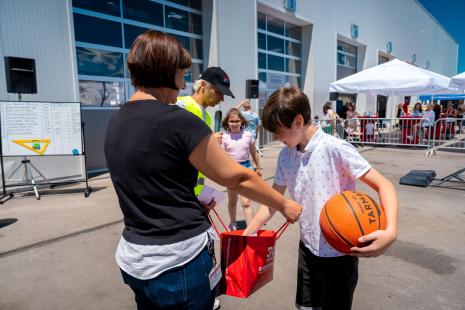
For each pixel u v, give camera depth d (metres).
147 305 1.28
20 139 5.63
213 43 9.94
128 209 1.19
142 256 1.15
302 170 1.66
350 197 1.43
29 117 5.63
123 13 8.27
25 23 6.12
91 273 3.13
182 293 1.16
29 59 5.78
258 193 1.25
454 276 3.01
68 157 6.85
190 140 1.12
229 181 1.18
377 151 10.92
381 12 20.95
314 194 1.62
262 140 12.34
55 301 2.70
